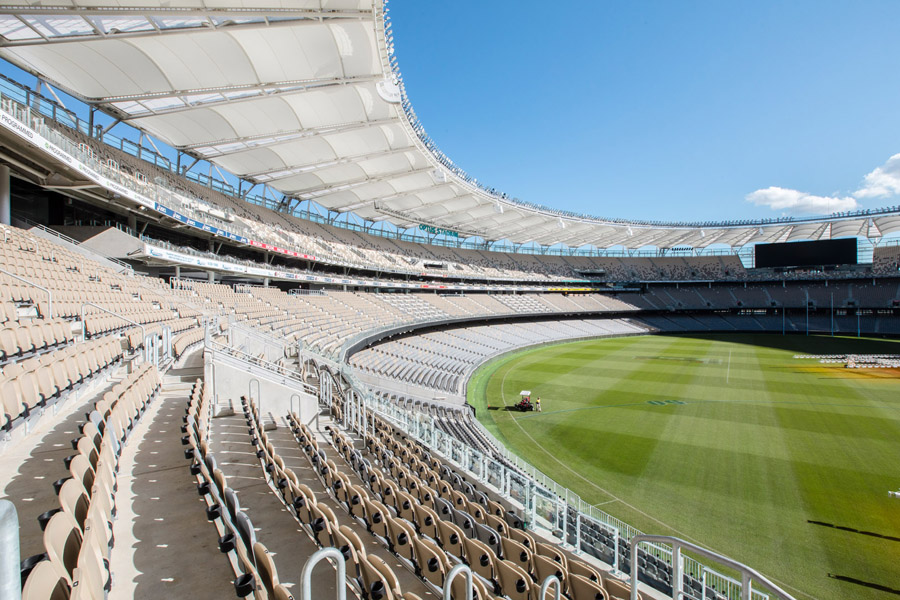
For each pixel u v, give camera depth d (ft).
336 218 181.16
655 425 70.38
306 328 98.22
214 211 105.70
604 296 255.70
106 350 39.37
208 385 41.65
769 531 39.27
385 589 14.37
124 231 81.35
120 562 16.63
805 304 230.27
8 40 58.23
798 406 79.92
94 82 71.82
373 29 68.39
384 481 28.04
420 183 142.41
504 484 36.04
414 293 192.95
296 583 17.94
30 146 52.80
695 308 246.47
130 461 25.85
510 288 228.43
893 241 226.38
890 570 33.73
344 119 93.40
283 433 39.19
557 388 99.30
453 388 100.32
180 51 65.87
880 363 119.96
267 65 72.28
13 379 24.22
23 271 47.52
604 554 29.73
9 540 6.12
